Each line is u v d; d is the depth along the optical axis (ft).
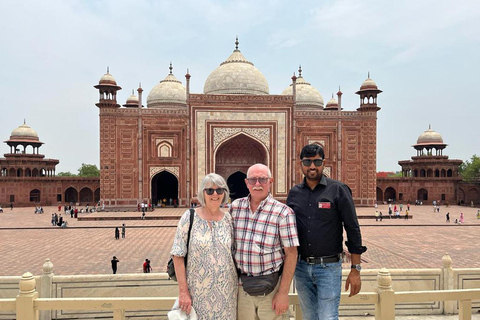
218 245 4.26
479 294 5.38
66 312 8.02
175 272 4.38
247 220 4.36
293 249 4.21
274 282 4.25
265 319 4.33
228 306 4.26
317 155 4.47
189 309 4.18
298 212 4.58
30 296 5.05
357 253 4.47
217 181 4.33
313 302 4.67
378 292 5.19
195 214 4.41
